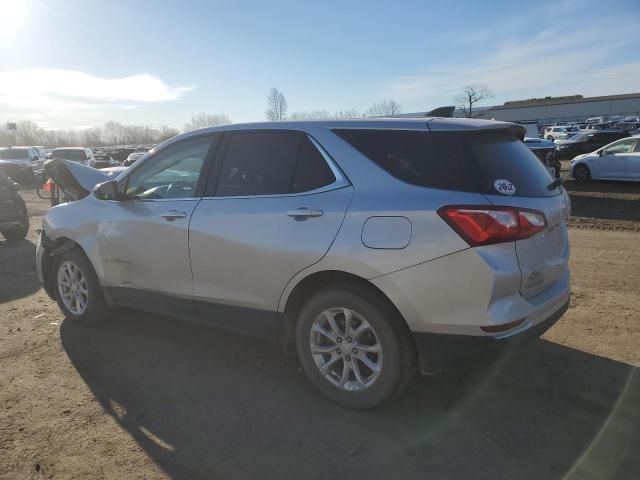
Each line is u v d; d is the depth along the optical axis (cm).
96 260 458
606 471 275
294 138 360
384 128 332
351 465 284
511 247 293
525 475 273
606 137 2669
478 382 374
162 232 404
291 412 337
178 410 340
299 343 351
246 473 278
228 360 415
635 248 858
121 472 278
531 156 354
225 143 393
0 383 377
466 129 314
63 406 345
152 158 436
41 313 530
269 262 347
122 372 394
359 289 320
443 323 297
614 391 360
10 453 294
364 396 328
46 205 1656
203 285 388
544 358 412
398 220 303
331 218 324
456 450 296
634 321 489
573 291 591
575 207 1433
